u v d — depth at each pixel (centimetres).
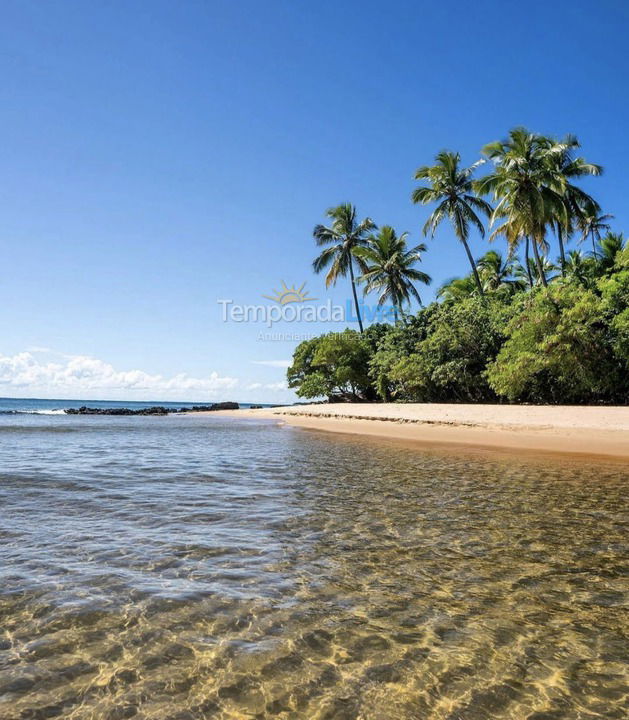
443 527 659
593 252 3653
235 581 468
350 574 490
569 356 2559
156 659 332
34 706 281
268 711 280
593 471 1126
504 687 304
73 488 913
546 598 436
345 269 4812
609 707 285
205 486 941
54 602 416
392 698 293
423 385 3662
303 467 1194
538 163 3042
